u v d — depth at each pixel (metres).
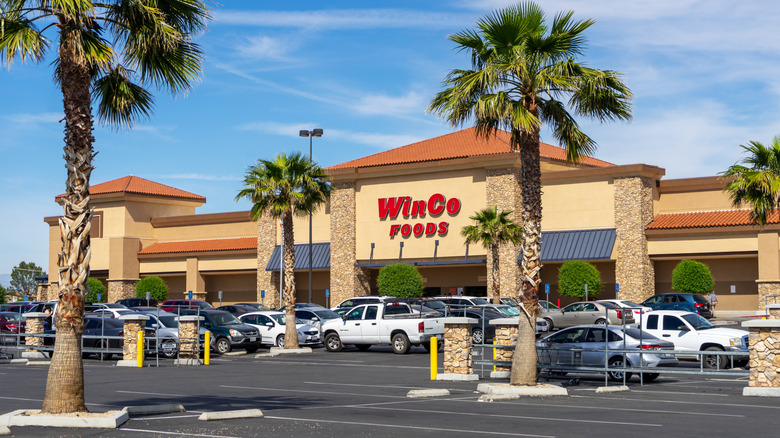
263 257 65.31
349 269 60.66
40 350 31.12
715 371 19.36
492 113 19.33
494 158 54.22
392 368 27.14
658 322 26.88
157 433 13.19
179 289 72.00
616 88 20.06
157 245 72.50
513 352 21.78
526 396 18.69
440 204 57.31
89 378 23.44
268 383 22.00
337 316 39.47
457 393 19.47
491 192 54.69
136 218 72.38
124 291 70.69
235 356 34.03
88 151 14.37
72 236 14.29
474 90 20.22
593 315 41.97
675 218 52.97
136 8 14.98
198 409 16.47
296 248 64.44
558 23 19.69
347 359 31.42
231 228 69.50
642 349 21.11
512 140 21.47
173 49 15.66
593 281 50.62
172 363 29.58
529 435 12.80
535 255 19.59
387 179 59.97
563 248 54.03
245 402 17.72
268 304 64.50
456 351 22.81
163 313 34.81
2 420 13.85
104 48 14.59
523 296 19.58
